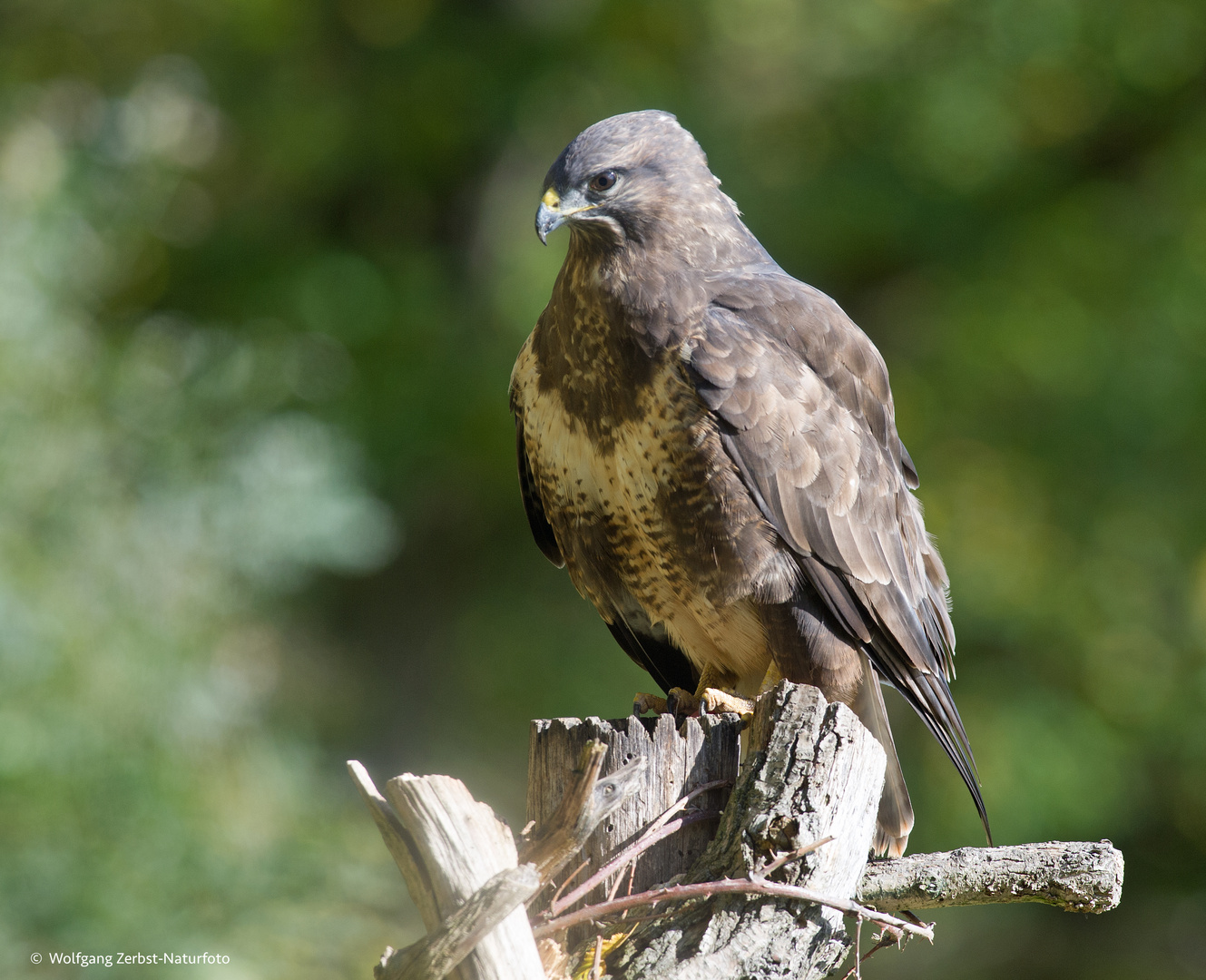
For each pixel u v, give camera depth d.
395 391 14.30
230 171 15.45
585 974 3.47
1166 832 15.32
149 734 8.37
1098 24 14.36
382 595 15.45
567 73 14.63
